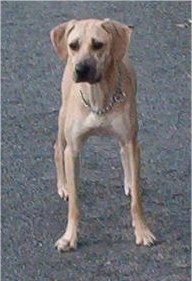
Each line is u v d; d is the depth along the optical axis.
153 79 3.71
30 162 3.20
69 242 2.79
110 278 2.67
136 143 2.80
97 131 2.79
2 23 4.29
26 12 4.39
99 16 4.29
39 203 2.99
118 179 3.07
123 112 2.75
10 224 2.90
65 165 2.80
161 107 3.50
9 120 3.46
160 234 2.83
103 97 2.72
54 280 2.68
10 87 3.71
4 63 3.91
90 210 2.93
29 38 4.13
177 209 2.93
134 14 4.28
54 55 3.96
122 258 2.74
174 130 3.35
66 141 2.84
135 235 2.81
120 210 2.93
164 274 2.68
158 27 4.15
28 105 3.56
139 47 3.97
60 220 2.91
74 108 2.77
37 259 2.76
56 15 4.34
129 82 2.78
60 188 3.01
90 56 2.67
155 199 2.97
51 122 3.44
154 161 3.16
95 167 3.13
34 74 3.80
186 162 3.15
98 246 2.79
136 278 2.67
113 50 2.71
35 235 2.85
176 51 3.94
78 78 2.66
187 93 3.61
